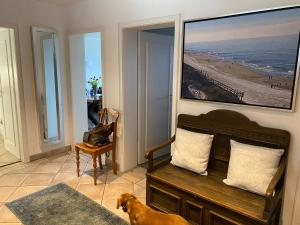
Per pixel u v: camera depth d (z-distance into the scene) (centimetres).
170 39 363
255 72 204
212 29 223
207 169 237
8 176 315
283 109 194
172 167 243
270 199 159
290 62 186
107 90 332
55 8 362
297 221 203
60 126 393
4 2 307
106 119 333
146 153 227
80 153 402
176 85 259
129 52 311
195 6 232
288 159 198
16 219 229
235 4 208
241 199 187
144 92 340
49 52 365
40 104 361
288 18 183
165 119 383
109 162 353
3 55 356
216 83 229
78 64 396
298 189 198
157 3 260
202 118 241
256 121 211
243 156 199
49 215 235
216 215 187
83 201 259
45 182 300
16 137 365
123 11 293
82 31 352
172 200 216
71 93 393
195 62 240
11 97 357
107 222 226
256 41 200
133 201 182
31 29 336
